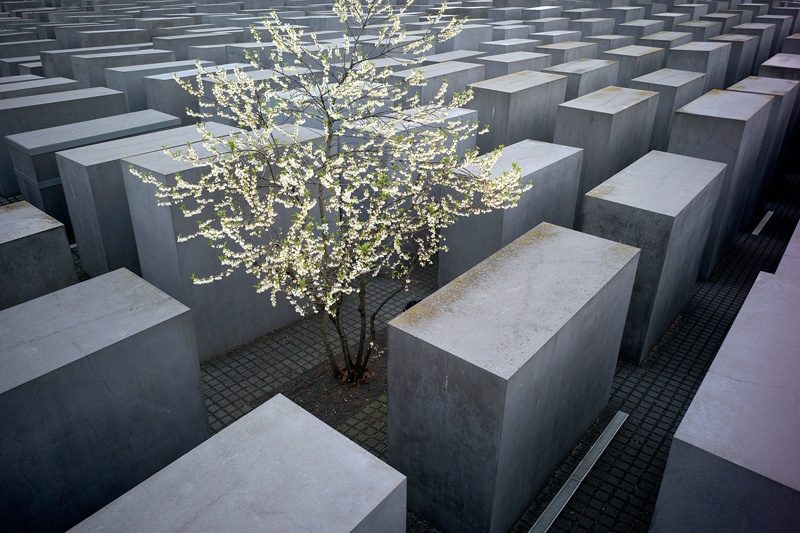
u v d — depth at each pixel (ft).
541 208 33.50
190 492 14.15
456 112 39.81
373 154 30.68
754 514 14.55
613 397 28.48
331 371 29.81
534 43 71.61
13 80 56.95
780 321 19.74
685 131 37.76
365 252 22.76
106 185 33.37
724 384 16.89
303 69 49.85
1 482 17.76
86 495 20.16
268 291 32.30
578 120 40.65
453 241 33.19
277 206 30.30
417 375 19.67
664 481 15.80
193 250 28.40
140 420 21.01
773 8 113.19
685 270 33.17
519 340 18.92
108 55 60.80
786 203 53.06
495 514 19.74
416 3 120.67
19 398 17.53
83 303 21.74
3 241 27.09
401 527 15.23
